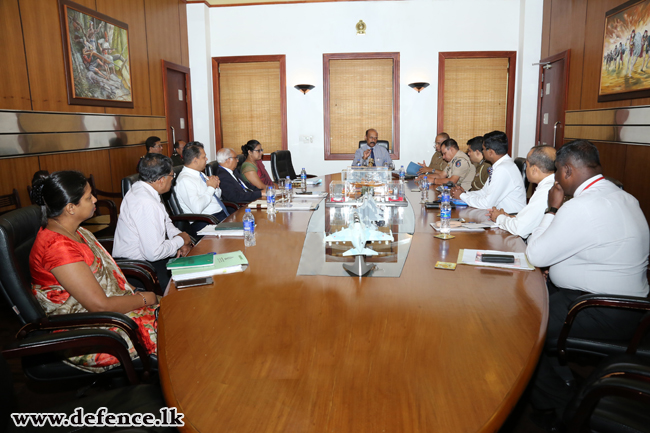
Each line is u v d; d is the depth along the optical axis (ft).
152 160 7.97
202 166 11.52
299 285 5.24
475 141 12.31
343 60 23.71
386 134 24.11
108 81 17.02
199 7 23.44
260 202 11.25
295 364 3.48
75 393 6.99
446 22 22.86
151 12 20.16
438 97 23.39
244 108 24.62
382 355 3.60
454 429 2.73
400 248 6.80
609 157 16.57
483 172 12.95
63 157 14.73
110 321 4.94
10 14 12.51
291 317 4.35
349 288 5.11
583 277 5.96
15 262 4.85
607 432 3.83
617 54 15.85
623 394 3.48
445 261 6.11
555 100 20.81
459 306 4.57
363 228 6.08
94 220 15.17
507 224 7.81
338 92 24.02
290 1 23.26
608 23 16.40
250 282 5.36
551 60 20.88
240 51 24.02
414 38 23.09
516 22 22.63
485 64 23.17
